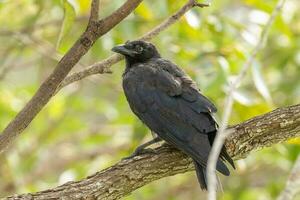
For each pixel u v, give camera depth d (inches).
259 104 514.9
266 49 676.1
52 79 349.4
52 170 684.1
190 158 382.0
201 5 401.1
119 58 391.5
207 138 383.2
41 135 686.5
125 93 429.7
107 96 694.5
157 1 529.3
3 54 681.0
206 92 494.9
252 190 678.5
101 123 737.0
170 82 413.7
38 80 673.6
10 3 613.3
